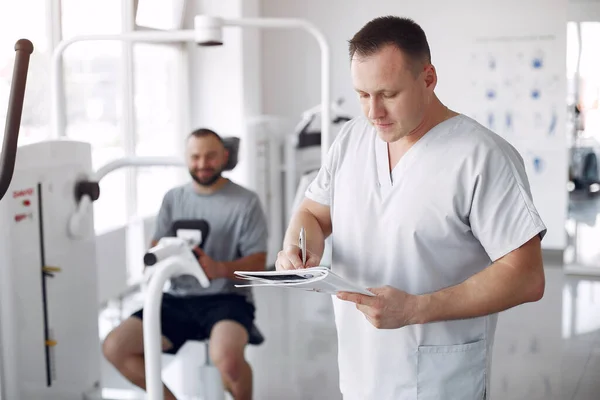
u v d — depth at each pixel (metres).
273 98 6.63
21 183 2.32
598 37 5.80
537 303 4.79
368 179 1.58
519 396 3.22
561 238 6.16
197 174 2.75
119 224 5.01
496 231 1.44
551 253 6.21
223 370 2.46
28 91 4.07
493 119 6.20
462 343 1.56
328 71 2.85
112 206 4.99
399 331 1.56
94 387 2.86
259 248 2.76
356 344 1.65
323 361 3.68
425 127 1.51
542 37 6.00
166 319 2.66
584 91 5.94
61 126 3.14
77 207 2.68
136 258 4.86
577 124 6.02
